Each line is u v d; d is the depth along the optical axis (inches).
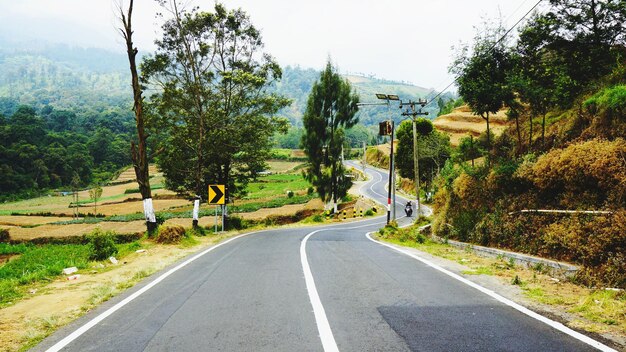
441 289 281.3
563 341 176.2
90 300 279.0
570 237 366.3
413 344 174.4
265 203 2098.9
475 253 515.5
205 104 1009.5
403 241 744.3
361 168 4594.0
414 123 1278.3
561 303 242.5
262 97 1078.4
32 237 1347.2
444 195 876.6
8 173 4072.3
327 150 1429.6
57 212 2266.2
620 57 800.9
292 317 218.5
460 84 884.6
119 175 4975.4
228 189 1243.8
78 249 882.1
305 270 366.6
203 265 418.9
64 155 5039.4
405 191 2970.0
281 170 4471.0
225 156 1108.5
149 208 703.1
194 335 193.0
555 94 740.0
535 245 427.8
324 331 193.9
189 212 1815.9
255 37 1018.1
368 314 221.5
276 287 296.2
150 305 255.4
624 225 311.1
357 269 367.6
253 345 177.2
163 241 644.7
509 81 785.6
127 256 537.3
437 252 514.6
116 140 6235.2
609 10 919.0
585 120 569.9
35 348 184.2
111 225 1560.0
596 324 200.7
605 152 392.8
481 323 202.8
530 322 203.9
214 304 251.6
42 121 6294.3
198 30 963.3
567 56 902.4
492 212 590.2
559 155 461.7
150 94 1004.6
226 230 1049.5
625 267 284.5
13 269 585.9
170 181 1307.8
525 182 534.9
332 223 1567.4
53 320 229.8
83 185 4781.0
